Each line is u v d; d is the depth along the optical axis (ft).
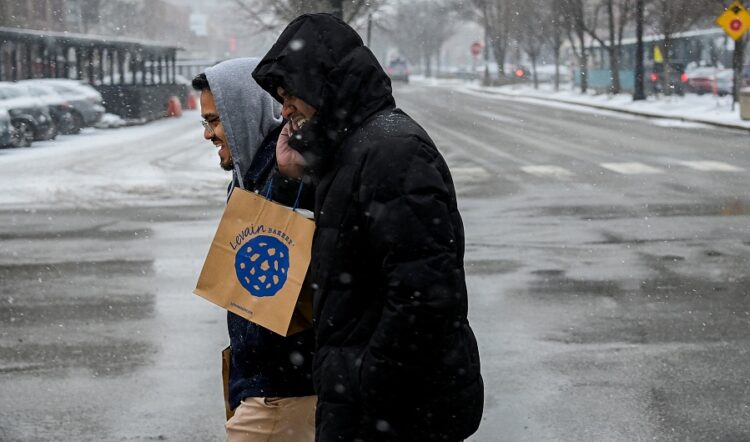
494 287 31.83
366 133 9.70
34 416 20.68
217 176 66.74
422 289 9.09
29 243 41.16
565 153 79.61
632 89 192.03
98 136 108.78
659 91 170.81
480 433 19.36
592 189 56.39
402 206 9.23
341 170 9.75
